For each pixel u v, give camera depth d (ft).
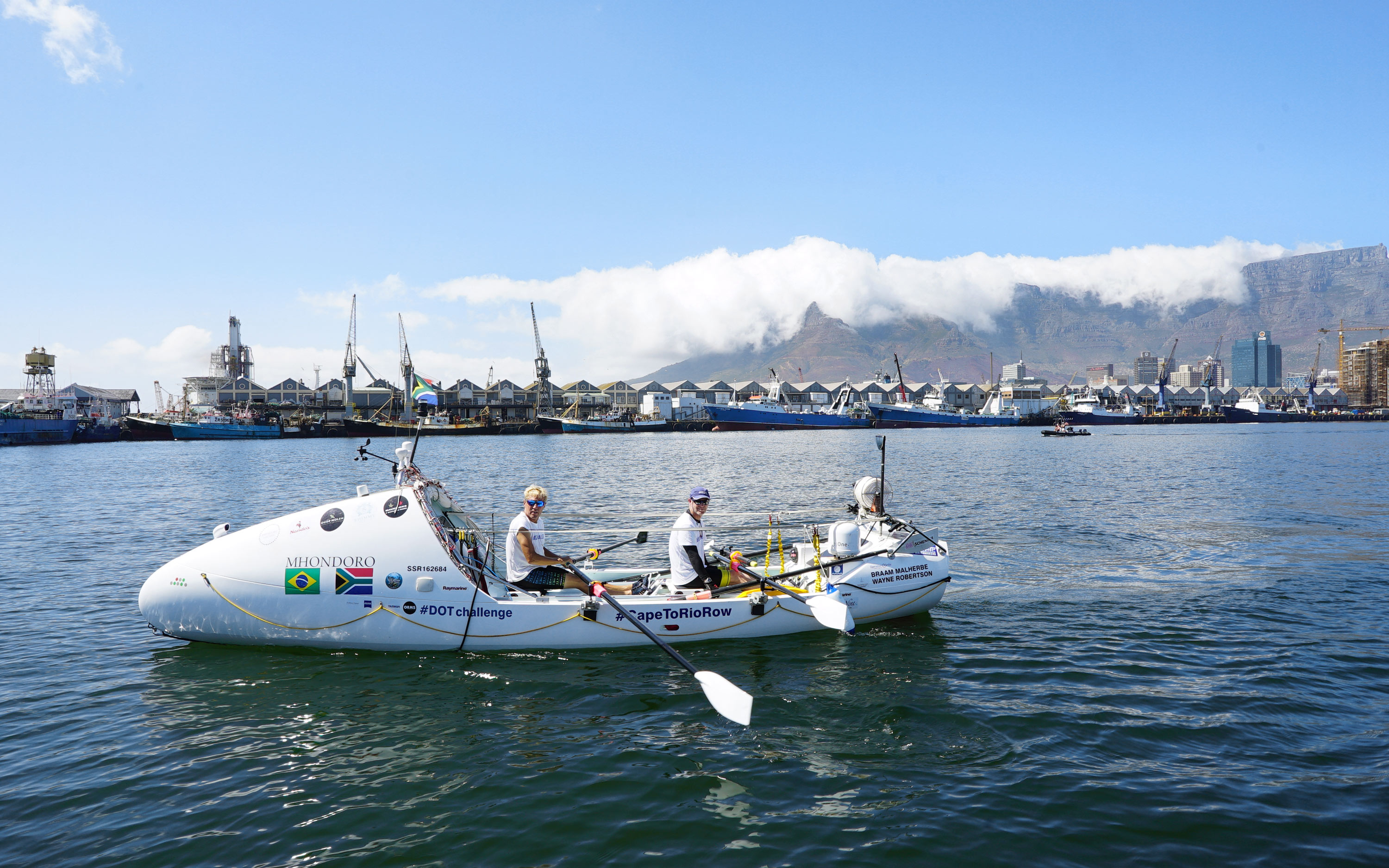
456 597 32.96
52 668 32.63
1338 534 67.21
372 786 22.44
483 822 20.38
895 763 23.66
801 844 19.21
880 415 593.01
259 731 26.30
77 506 100.32
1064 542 64.08
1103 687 30.12
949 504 91.71
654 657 33.27
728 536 63.00
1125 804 20.98
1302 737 25.38
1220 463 166.71
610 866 18.38
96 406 527.81
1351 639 36.29
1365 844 18.90
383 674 31.35
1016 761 23.75
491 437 479.41
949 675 31.55
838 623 32.45
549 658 33.04
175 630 33.94
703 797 21.66
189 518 86.33
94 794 22.03
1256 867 18.02
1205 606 42.83
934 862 18.39
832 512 80.89
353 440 435.12
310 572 32.96
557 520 79.05
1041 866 18.16
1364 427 548.72
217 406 502.38
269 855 18.94
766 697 29.19
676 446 332.19
